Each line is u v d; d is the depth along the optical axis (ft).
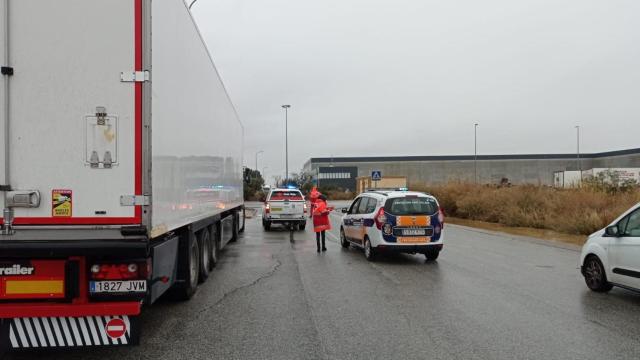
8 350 17.13
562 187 86.63
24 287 16.15
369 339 19.88
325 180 283.18
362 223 43.45
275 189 73.51
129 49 16.24
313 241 57.21
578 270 36.63
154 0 17.04
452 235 64.54
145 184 16.17
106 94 16.14
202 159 28.12
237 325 21.94
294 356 17.90
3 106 15.84
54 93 15.98
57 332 16.40
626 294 28.27
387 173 301.43
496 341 19.57
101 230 16.01
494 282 31.86
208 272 33.83
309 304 25.86
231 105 45.19
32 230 15.81
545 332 20.76
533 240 57.93
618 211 62.08
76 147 16.01
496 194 91.71
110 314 16.21
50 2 16.01
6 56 15.87
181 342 19.54
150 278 17.22
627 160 291.99
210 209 31.68
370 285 30.89
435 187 117.19
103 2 16.16
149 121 16.28
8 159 15.80
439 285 30.86
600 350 18.48
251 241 57.21
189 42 24.16
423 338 20.01
